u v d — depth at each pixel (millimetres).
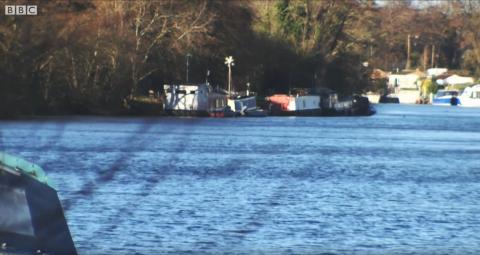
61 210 44062
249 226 93750
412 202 118188
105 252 77750
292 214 103375
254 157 191000
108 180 127812
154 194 116812
